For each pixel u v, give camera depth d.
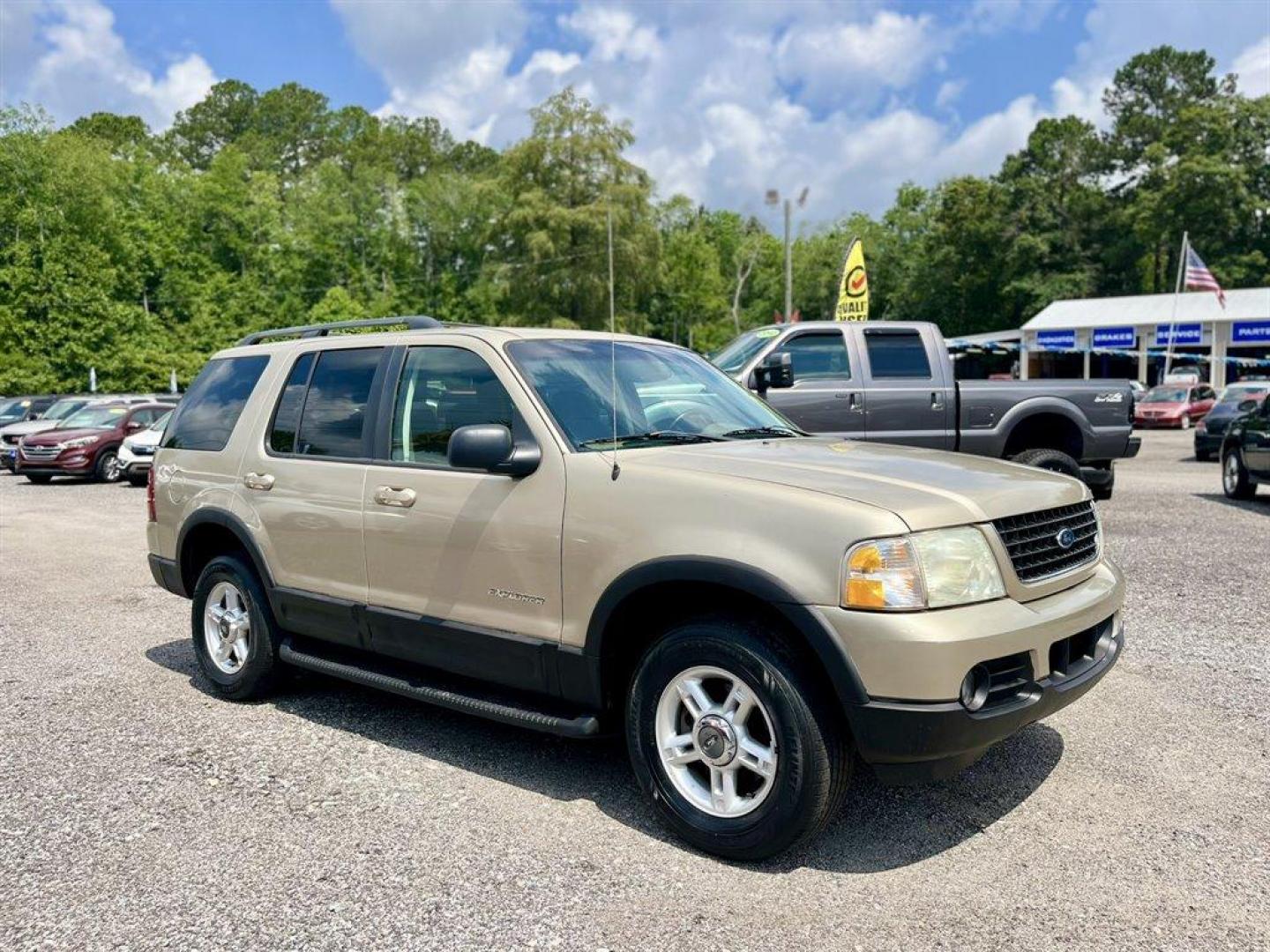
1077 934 2.88
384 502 4.34
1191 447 24.45
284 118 99.50
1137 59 73.44
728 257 81.44
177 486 5.50
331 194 66.81
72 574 9.28
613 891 3.17
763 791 3.26
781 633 3.27
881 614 3.05
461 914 3.04
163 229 58.56
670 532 3.43
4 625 7.14
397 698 5.30
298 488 4.76
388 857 3.43
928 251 73.00
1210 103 69.50
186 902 3.13
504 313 55.38
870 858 3.38
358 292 66.12
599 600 3.59
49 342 46.09
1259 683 5.20
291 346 5.18
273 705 5.19
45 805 3.90
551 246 48.56
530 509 3.83
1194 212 61.34
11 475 22.55
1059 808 3.76
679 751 3.50
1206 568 8.15
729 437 4.34
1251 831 3.54
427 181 71.69
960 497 3.36
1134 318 45.09
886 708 3.02
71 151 48.59
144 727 4.84
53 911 3.09
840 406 9.73
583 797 3.93
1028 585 3.38
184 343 56.38
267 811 3.82
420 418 4.39
